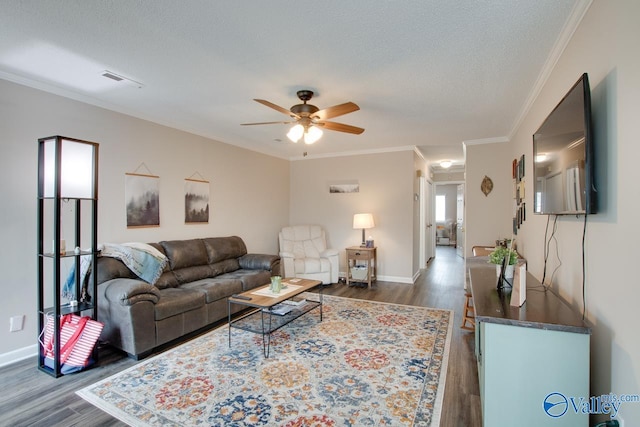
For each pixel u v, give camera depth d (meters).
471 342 3.12
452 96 3.15
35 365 2.68
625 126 1.33
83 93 3.12
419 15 1.87
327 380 2.42
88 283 2.97
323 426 1.90
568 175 1.77
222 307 3.63
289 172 6.67
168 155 4.11
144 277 3.27
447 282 5.70
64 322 2.63
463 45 2.21
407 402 2.14
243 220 5.38
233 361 2.72
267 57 2.38
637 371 1.24
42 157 2.61
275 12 1.84
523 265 2.00
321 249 5.90
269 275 4.46
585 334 1.49
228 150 5.08
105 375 2.50
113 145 3.49
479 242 5.01
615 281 1.42
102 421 1.96
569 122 1.75
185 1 1.75
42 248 2.63
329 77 2.72
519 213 3.88
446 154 6.50
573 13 1.83
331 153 6.20
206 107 3.51
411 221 5.60
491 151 4.95
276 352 2.89
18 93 2.78
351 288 5.28
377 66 2.52
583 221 1.80
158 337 2.91
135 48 2.28
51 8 1.82
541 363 1.54
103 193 3.40
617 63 1.39
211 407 2.09
